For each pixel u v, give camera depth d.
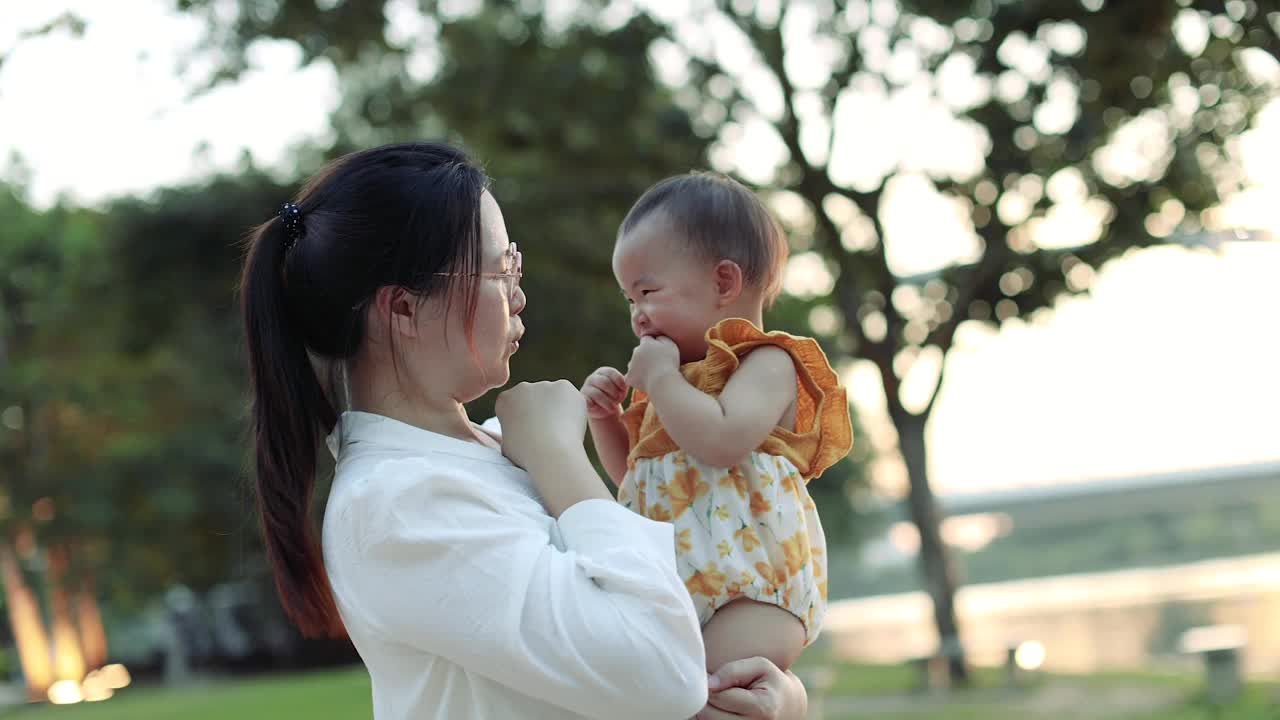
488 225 2.06
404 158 2.06
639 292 2.31
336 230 2.01
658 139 14.45
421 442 2.03
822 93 14.48
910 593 39.38
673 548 1.95
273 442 2.05
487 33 14.55
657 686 1.84
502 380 2.11
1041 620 22.78
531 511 1.98
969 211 14.03
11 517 28.25
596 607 1.85
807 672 12.06
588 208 15.81
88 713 16.67
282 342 2.06
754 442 2.12
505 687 1.88
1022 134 13.48
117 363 28.77
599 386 2.42
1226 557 35.47
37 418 29.95
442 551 1.85
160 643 36.16
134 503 28.11
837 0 13.95
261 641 31.34
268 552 2.06
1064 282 13.99
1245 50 9.57
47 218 28.88
